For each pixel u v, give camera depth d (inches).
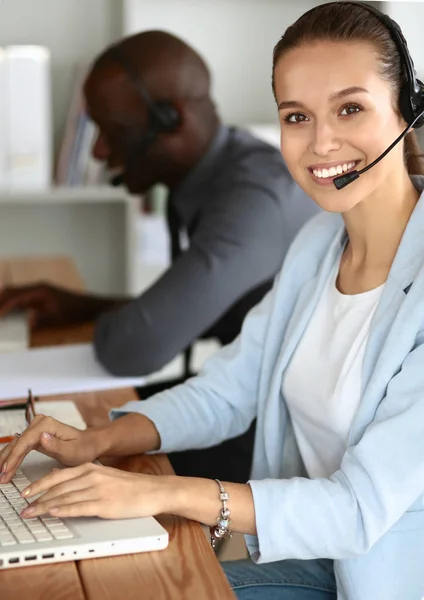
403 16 70.2
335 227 60.3
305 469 60.9
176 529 47.1
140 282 145.8
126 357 75.7
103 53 82.0
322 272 58.8
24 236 144.2
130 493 46.7
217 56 141.6
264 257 79.1
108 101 80.4
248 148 84.1
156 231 142.2
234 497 48.1
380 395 50.2
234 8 140.7
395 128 50.4
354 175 49.6
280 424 59.9
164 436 58.6
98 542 43.2
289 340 58.2
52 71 134.8
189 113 81.1
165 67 79.5
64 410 64.4
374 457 48.3
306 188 52.3
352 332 54.8
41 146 125.7
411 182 54.4
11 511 46.5
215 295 77.8
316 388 55.7
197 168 83.7
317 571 60.4
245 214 78.7
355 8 49.9
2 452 52.9
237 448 79.8
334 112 49.7
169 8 139.6
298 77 50.2
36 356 81.1
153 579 41.7
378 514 48.0
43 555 42.3
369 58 48.9
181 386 62.6
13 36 133.6
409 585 51.0
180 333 77.2
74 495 45.9
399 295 51.5
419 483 47.8
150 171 84.4
